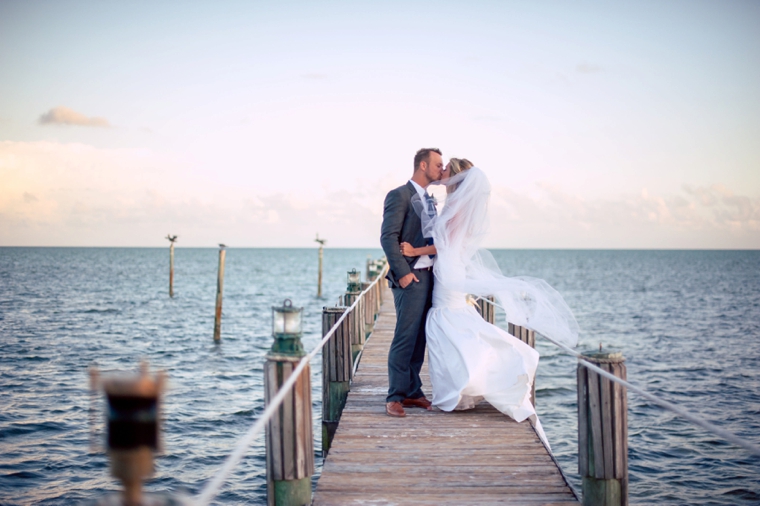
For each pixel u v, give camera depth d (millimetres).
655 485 7992
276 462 3330
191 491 7664
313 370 14789
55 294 37844
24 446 9016
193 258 150500
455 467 4008
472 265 5090
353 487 3691
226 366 15875
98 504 1786
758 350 18781
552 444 9641
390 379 5227
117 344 19219
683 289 49094
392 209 4988
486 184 4977
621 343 20328
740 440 2299
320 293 39125
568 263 126312
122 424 1785
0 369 14672
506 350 5105
